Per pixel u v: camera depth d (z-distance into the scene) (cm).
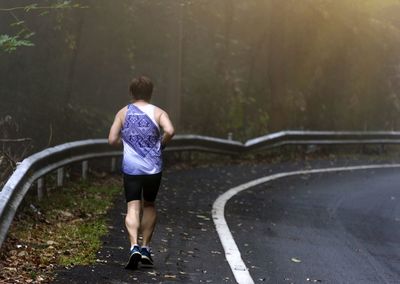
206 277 1169
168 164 2925
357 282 1216
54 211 1598
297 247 1477
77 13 2847
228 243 1454
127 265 1174
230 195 2180
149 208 1225
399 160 4247
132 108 1211
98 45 3328
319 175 2988
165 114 1207
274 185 2531
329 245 1527
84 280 1085
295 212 1956
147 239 1217
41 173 1656
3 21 2370
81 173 2269
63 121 2595
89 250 1280
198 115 4159
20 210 1490
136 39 3403
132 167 1193
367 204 2216
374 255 1460
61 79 2880
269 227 1686
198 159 3250
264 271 1245
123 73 3491
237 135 4275
